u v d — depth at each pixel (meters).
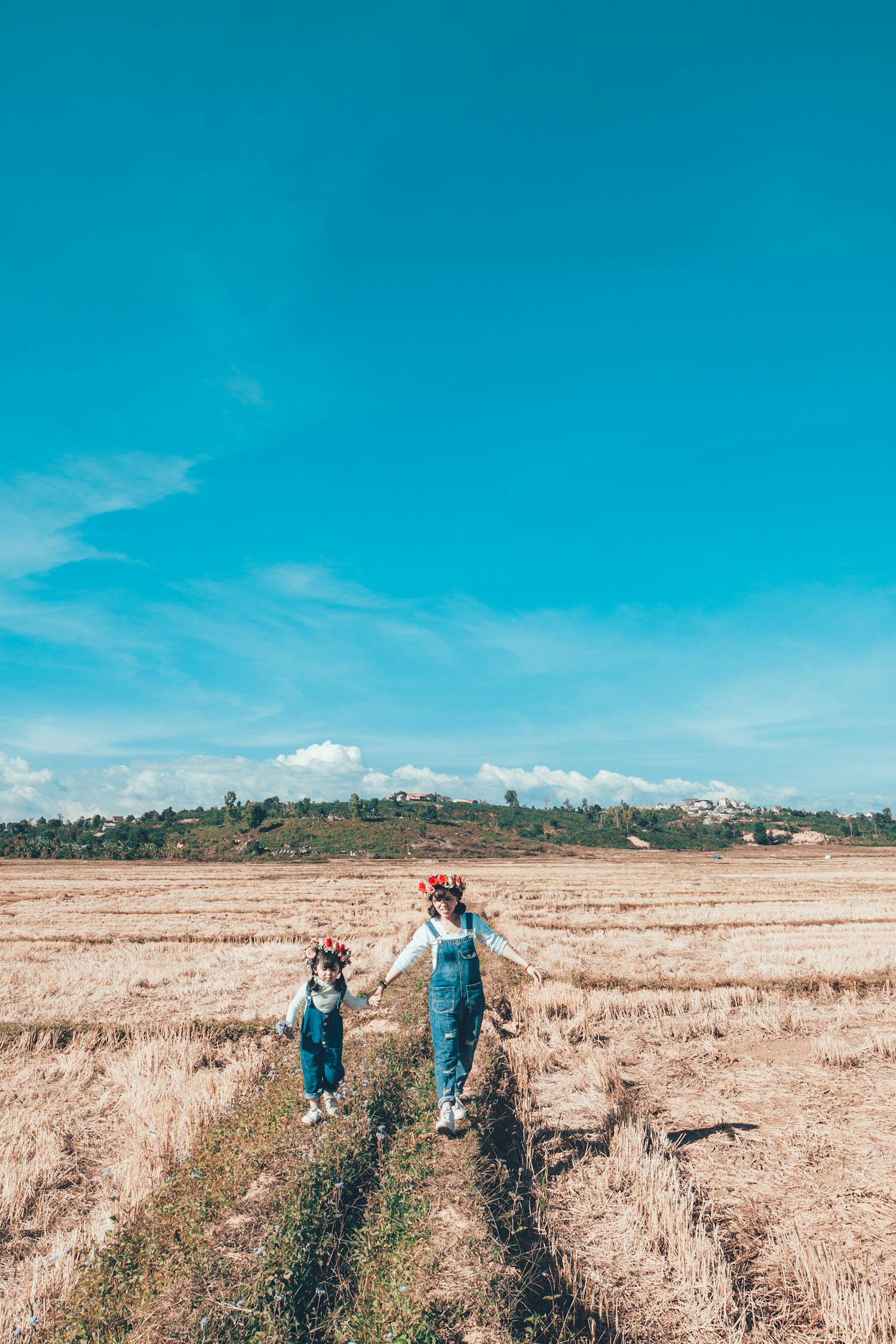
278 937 22.52
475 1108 6.83
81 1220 5.91
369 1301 3.98
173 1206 5.19
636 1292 4.44
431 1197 4.94
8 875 59.28
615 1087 8.24
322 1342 3.78
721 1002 12.75
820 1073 8.80
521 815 156.88
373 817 115.88
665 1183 5.66
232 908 31.73
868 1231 5.17
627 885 42.69
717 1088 8.32
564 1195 5.60
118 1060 10.13
